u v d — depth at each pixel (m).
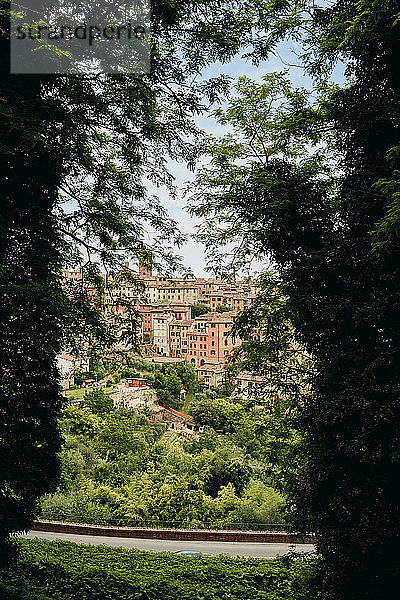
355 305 7.65
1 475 7.90
